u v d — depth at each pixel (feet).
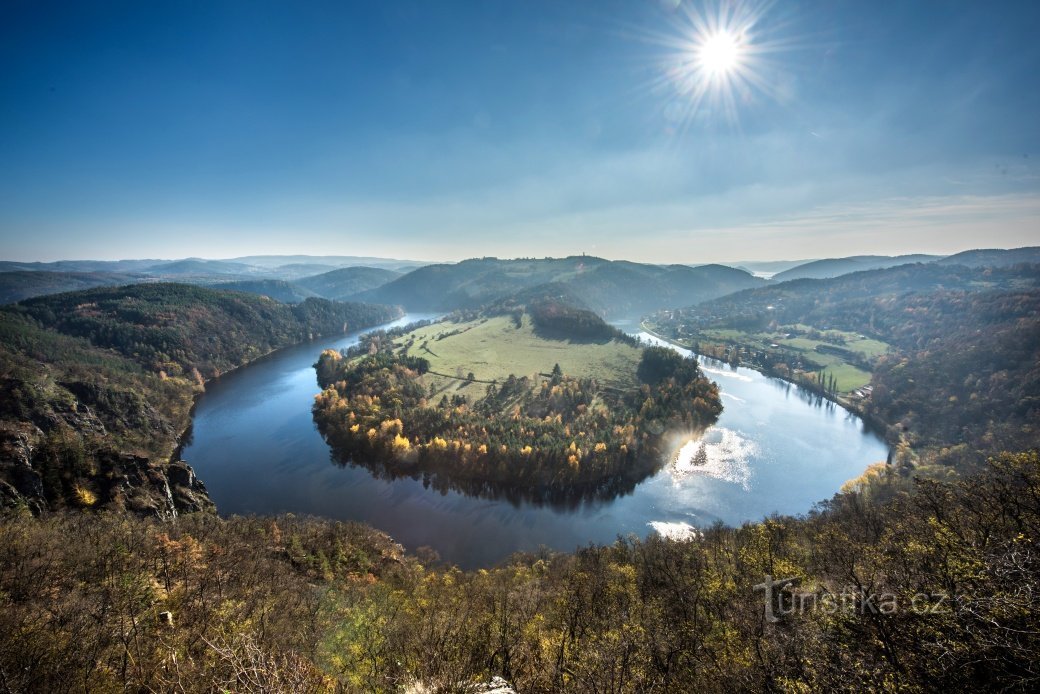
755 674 63.10
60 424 334.44
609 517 295.89
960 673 41.01
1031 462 72.02
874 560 87.66
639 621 97.86
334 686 70.85
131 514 249.75
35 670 65.46
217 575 130.72
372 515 298.97
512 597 123.13
